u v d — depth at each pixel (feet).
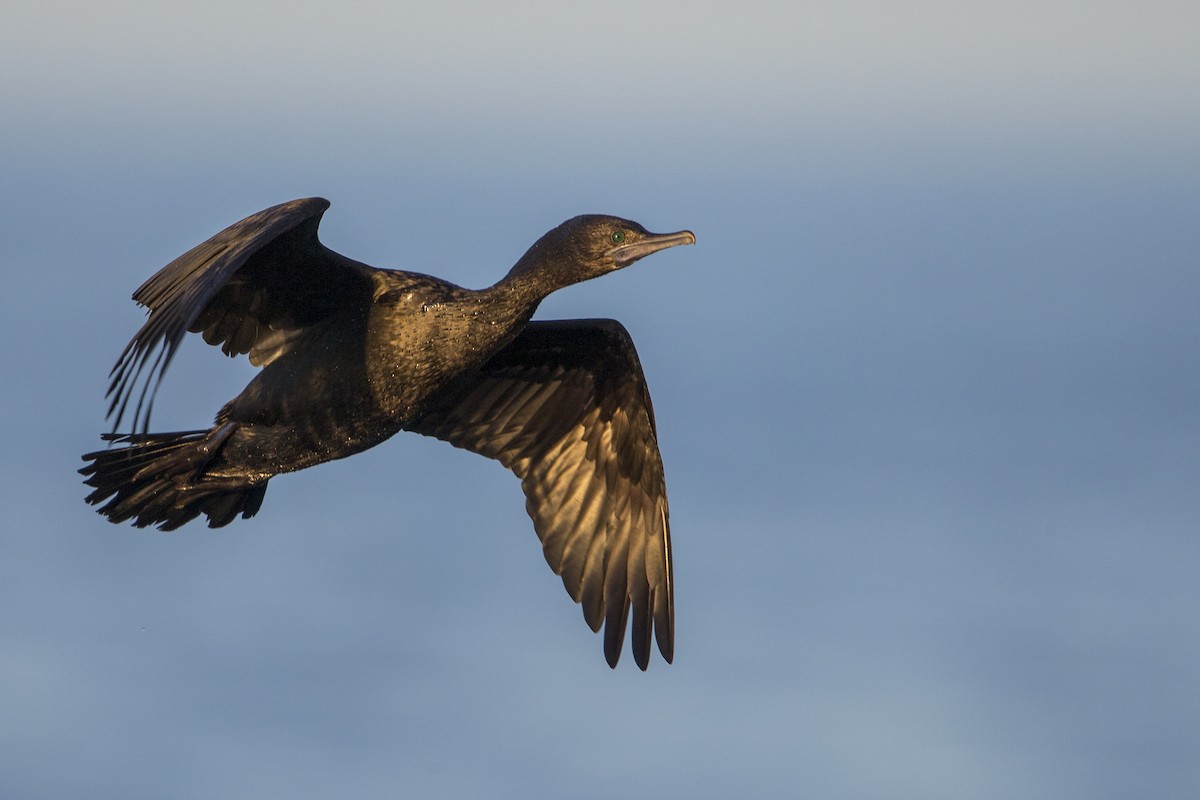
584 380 48.16
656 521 48.34
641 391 47.57
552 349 47.70
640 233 43.70
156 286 37.14
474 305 43.19
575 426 48.70
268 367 42.93
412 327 42.63
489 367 48.26
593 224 43.70
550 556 48.70
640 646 47.88
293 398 42.42
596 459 48.65
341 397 42.73
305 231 39.50
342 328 42.55
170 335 33.94
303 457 43.57
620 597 48.32
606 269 43.70
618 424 48.24
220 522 44.96
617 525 48.62
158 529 44.47
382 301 42.65
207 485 44.16
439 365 43.11
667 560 48.26
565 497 48.88
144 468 43.73
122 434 43.93
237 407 43.04
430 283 43.24
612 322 47.16
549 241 43.88
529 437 48.96
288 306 42.39
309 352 42.57
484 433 49.03
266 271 41.19
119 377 34.76
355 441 43.88
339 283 42.19
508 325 43.65
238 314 42.57
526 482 49.01
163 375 33.19
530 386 48.55
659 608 48.26
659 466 48.03
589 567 48.55
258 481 44.24
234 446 43.19
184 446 43.55
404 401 43.42
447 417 48.85
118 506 44.04
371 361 42.57
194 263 36.83
